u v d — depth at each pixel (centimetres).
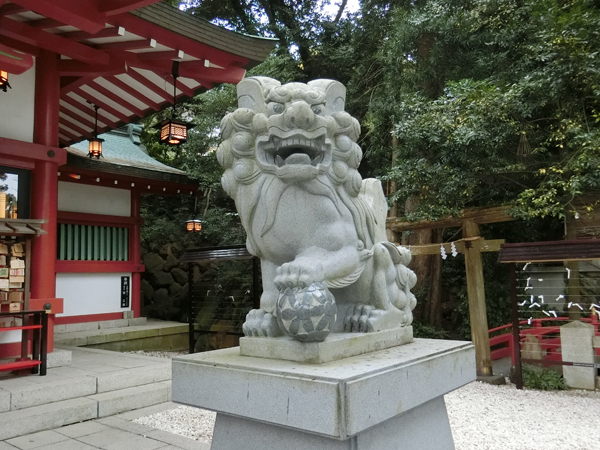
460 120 647
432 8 779
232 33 629
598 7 714
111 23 517
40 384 445
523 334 659
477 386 595
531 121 688
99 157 870
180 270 1198
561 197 639
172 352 941
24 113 563
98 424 414
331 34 1130
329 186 232
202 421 424
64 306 910
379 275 260
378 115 882
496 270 865
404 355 227
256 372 199
